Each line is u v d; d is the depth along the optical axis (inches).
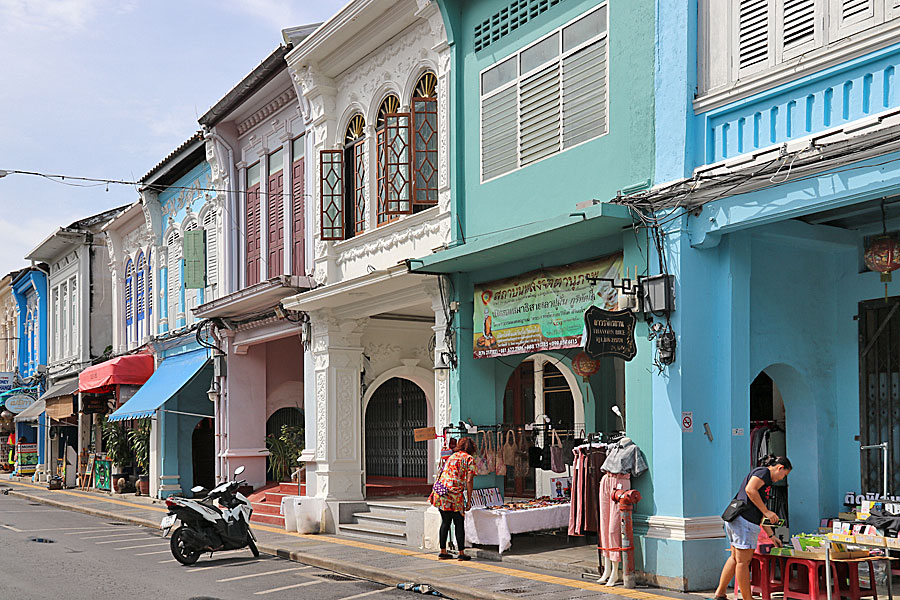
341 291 559.2
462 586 383.6
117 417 933.8
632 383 395.9
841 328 415.2
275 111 718.5
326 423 620.7
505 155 476.7
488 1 491.5
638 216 386.6
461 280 502.3
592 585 378.6
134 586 418.9
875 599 333.1
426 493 669.3
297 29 669.3
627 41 407.5
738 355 379.6
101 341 1230.9
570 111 438.0
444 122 515.8
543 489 607.8
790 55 346.9
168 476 877.2
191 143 836.0
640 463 383.2
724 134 370.9
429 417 694.5
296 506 613.3
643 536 378.9
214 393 787.4
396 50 564.1
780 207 343.0
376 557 481.7
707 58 379.2
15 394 1473.9
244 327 755.4
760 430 426.6
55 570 470.0
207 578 442.9
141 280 1061.1
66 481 1155.9
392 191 558.9
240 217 777.6
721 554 370.0
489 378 504.7
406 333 673.0
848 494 402.3
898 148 301.0
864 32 320.5
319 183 618.8
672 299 377.4
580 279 424.8
